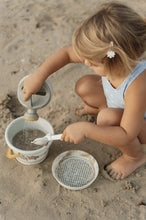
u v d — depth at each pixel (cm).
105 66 136
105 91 180
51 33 298
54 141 203
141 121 151
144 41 134
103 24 128
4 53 274
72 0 348
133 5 339
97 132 154
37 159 182
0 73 254
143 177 183
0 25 305
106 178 182
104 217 162
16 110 224
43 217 161
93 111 217
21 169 184
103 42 127
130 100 150
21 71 257
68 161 189
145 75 147
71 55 175
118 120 168
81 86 199
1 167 184
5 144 198
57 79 250
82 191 174
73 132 155
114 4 135
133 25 130
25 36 293
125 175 181
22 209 164
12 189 173
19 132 195
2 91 237
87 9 331
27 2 342
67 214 163
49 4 339
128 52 131
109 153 197
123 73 144
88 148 200
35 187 175
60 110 224
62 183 172
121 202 169
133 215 163
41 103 170
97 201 169
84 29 132
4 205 166
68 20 314
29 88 165
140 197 172
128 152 177
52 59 174
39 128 196
